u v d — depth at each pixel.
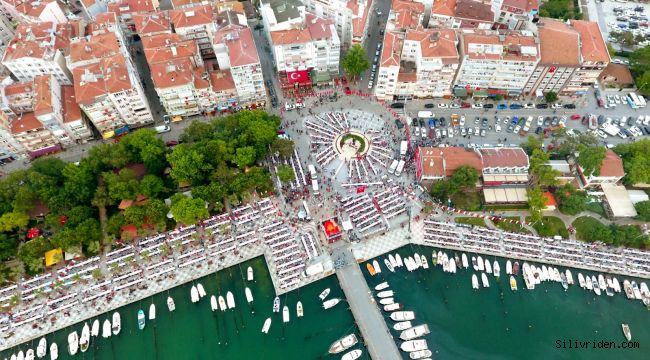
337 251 159.12
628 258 158.00
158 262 155.50
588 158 168.00
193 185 173.12
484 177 170.88
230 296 151.00
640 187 174.88
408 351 140.25
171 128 193.50
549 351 143.38
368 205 169.62
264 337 144.50
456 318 148.38
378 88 198.50
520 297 153.00
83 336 141.50
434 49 187.50
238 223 165.00
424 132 193.25
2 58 189.50
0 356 137.25
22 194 156.00
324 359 139.62
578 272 157.38
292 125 195.62
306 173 179.62
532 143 177.88
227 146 174.38
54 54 184.50
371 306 148.12
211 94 189.25
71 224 155.00
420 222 166.75
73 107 181.00
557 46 190.75
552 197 170.75
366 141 190.25
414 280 155.25
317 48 192.88
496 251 160.12
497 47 188.25
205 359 141.38
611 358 142.25
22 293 146.88
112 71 175.38
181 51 188.75
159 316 147.62
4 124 166.88
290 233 162.75
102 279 151.25
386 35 195.88
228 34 188.50
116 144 172.88
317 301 150.12
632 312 151.00
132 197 163.50
